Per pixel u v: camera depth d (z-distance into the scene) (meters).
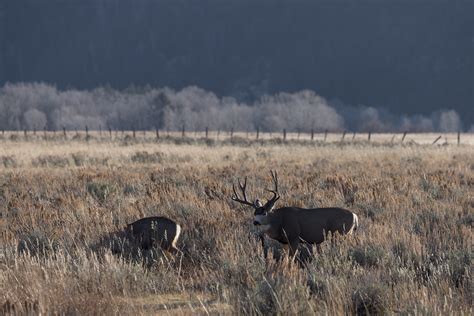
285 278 40.72
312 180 87.12
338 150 164.50
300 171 103.94
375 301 38.22
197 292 43.56
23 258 48.84
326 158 133.50
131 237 53.88
